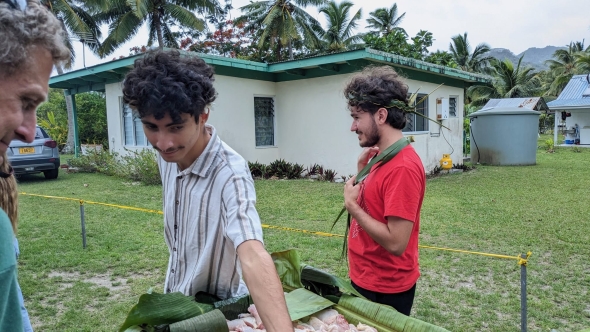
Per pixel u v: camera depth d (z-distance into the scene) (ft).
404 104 6.46
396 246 6.13
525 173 40.50
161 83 3.98
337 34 103.60
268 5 92.68
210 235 4.91
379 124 6.48
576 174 39.11
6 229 2.42
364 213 6.40
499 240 18.66
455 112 45.11
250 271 3.92
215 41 93.66
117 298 13.20
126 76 4.23
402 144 6.44
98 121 80.48
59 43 2.96
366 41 70.59
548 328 11.23
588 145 83.61
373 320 5.34
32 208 26.08
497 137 47.78
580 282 14.08
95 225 21.67
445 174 40.73
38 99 2.90
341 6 106.52
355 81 6.67
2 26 2.60
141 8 69.92
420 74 38.58
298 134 39.27
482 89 133.08
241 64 35.83
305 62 34.86
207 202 4.88
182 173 5.06
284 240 18.66
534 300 12.85
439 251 17.42
